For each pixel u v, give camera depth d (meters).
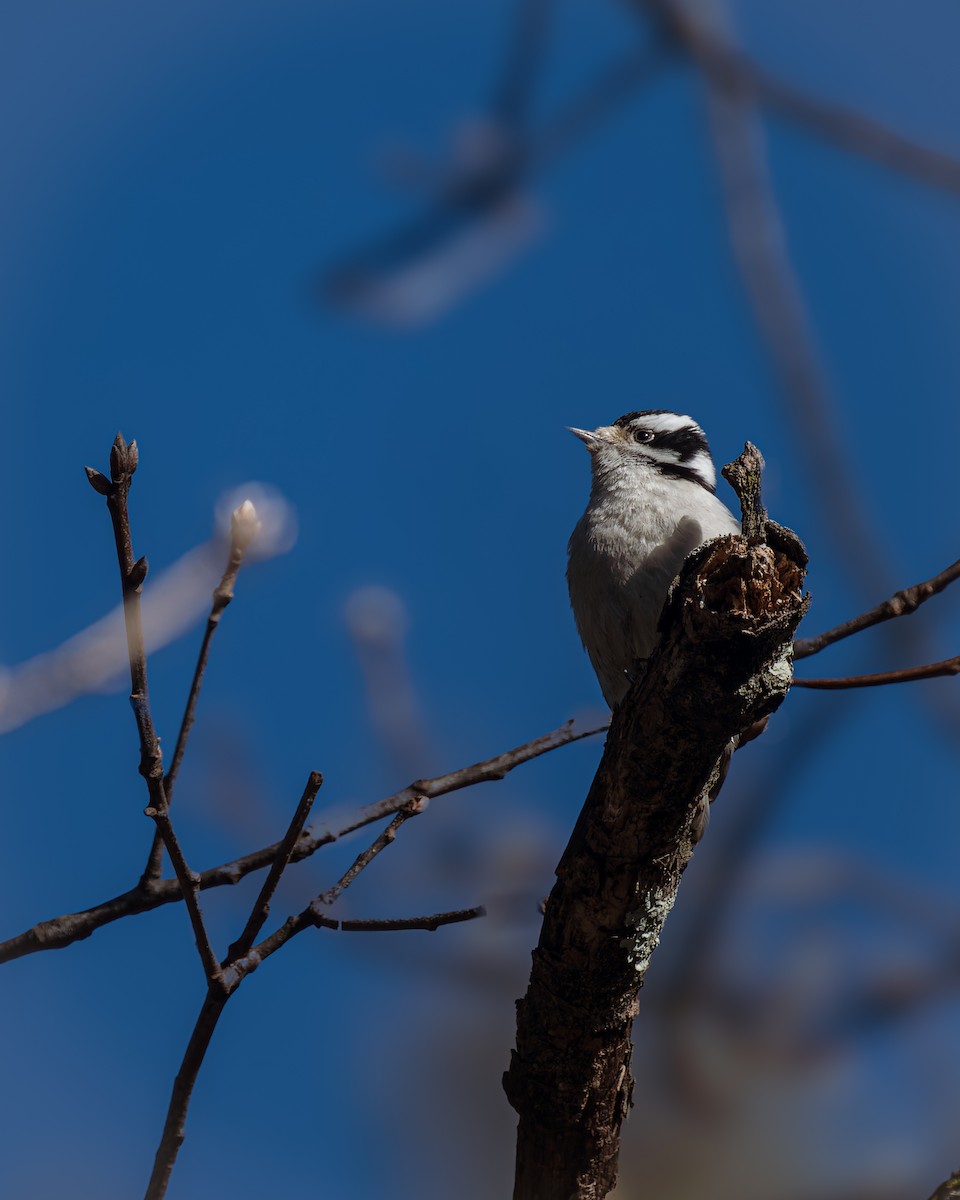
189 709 8.70
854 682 10.06
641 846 8.09
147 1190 7.30
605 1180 8.64
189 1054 7.43
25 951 8.72
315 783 7.64
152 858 8.99
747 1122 10.61
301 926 7.79
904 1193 10.12
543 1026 8.45
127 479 7.35
